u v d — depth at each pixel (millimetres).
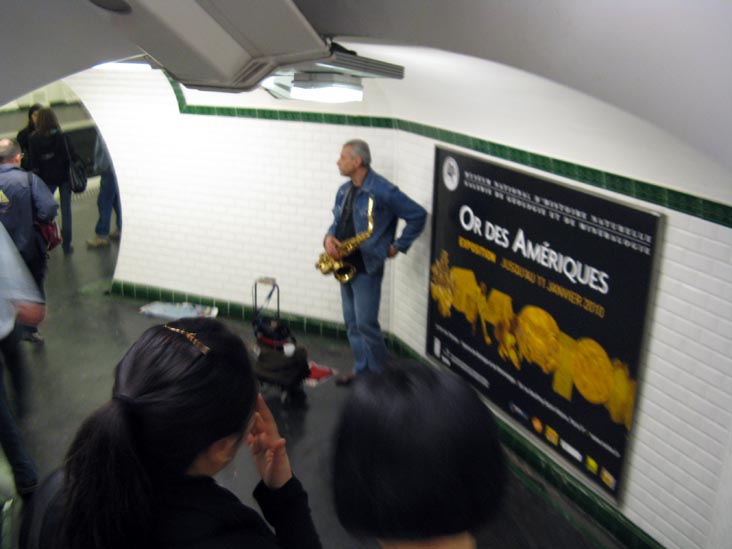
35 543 1337
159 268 7137
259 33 2246
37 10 2484
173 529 1271
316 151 6152
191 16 2139
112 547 1228
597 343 4082
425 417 838
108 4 2111
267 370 5531
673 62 2271
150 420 1253
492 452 860
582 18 2301
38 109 7852
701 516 3697
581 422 4336
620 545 4234
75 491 1230
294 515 1670
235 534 1315
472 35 2367
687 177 3312
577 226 4047
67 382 5910
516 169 4414
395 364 938
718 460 3543
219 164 6520
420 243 5652
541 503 4605
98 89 6504
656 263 3619
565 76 2402
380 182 5273
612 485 4203
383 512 844
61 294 7391
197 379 1280
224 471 4883
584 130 3650
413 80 4684
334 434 910
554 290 4316
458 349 5398
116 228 9195
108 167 8383
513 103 3959
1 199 5738
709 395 3529
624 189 3713
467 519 843
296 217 6465
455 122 4910
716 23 2145
